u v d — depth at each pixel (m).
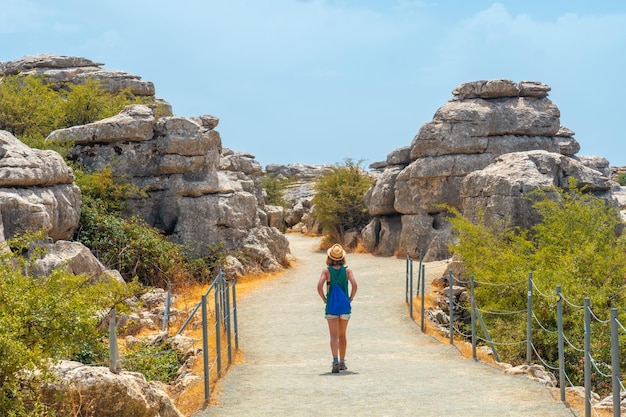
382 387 11.04
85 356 11.27
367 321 19.56
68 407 7.14
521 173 23.66
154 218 27.27
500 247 20.38
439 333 18.19
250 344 16.80
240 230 28.28
